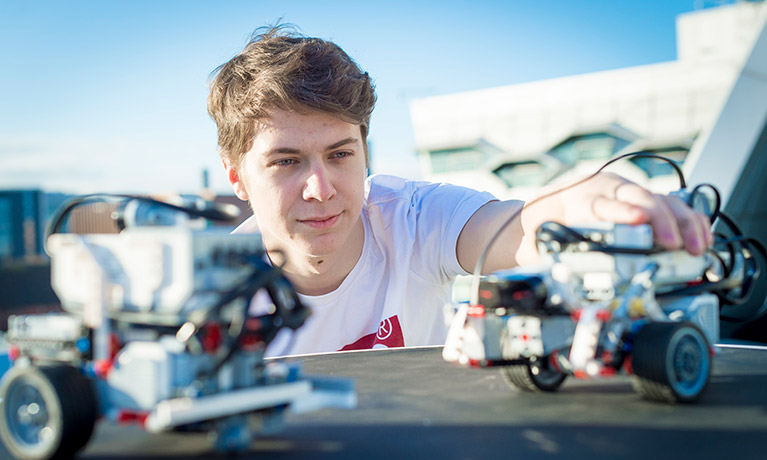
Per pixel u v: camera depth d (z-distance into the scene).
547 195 1.70
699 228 1.25
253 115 1.85
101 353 0.91
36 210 17.83
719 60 25.81
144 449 0.94
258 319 0.95
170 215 0.94
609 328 1.17
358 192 1.98
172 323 0.88
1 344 1.44
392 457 0.89
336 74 1.86
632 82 27.27
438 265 2.51
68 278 0.96
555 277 1.20
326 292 2.33
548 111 28.88
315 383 1.06
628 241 1.19
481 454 0.90
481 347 1.23
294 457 0.90
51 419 0.87
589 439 0.96
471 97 30.36
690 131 26.00
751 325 4.68
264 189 1.91
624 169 26.39
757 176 6.36
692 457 0.87
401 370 1.56
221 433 0.92
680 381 1.14
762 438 0.95
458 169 30.83
